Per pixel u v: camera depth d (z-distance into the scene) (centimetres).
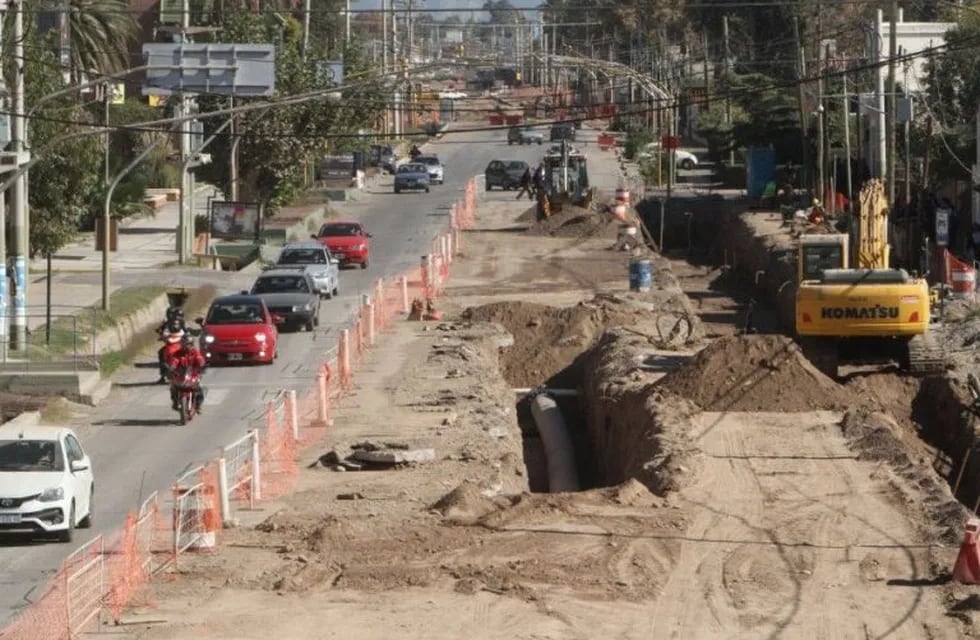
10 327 11200
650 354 11738
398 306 14925
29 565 6134
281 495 7300
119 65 18300
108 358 11475
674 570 5928
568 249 19862
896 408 10038
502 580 5741
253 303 11988
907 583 5744
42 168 13962
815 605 5478
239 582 5716
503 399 10569
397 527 6538
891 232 16138
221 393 10562
